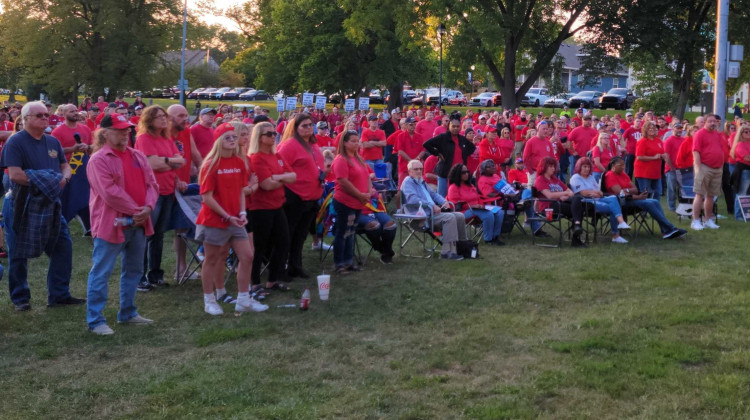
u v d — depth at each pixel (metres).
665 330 5.95
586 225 11.00
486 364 5.23
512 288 7.55
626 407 4.43
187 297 7.28
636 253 9.45
